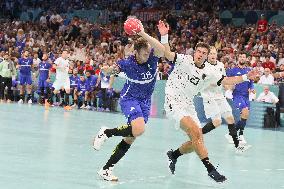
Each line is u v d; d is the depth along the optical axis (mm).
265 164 13945
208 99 16031
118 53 32594
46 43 38969
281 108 26547
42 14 48812
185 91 10953
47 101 29031
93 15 45656
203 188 10234
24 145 14547
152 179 10812
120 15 44031
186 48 34031
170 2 42812
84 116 25984
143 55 10156
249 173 12336
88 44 37188
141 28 9859
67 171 11078
